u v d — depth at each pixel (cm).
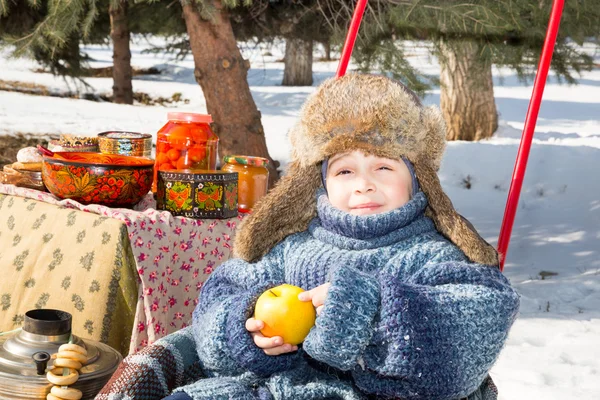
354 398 186
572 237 747
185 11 609
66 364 226
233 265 215
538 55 600
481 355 179
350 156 205
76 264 278
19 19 842
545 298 561
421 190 208
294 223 219
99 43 1218
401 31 583
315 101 209
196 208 292
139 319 273
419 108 207
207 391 188
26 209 302
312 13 820
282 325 184
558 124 1473
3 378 222
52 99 1487
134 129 1217
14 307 289
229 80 619
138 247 271
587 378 399
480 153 987
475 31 556
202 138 313
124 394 195
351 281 175
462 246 196
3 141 1047
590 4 575
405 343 171
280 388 191
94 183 288
